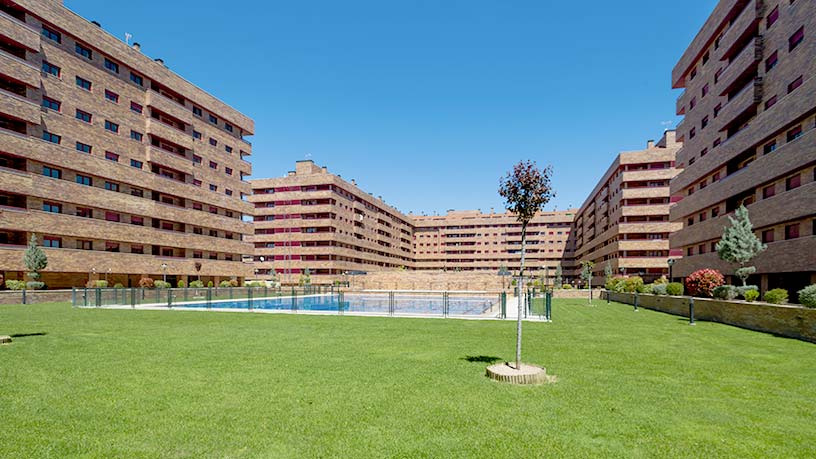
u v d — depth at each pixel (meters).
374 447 4.65
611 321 19.05
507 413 5.77
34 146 34.00
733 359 9.66
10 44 33.53
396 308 30.86
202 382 7.42
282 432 5.09
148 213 45.31
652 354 10.30
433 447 4.65
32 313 22.11
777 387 7.16
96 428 5.24
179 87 50.59
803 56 23.69
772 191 27.06
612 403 6.22
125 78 43.97
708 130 36.19
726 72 32.47
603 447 4.67
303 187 84.06
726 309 18.14
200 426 5.29
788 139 25.23
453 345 11.69
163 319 19.25
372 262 102.62
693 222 39.91
